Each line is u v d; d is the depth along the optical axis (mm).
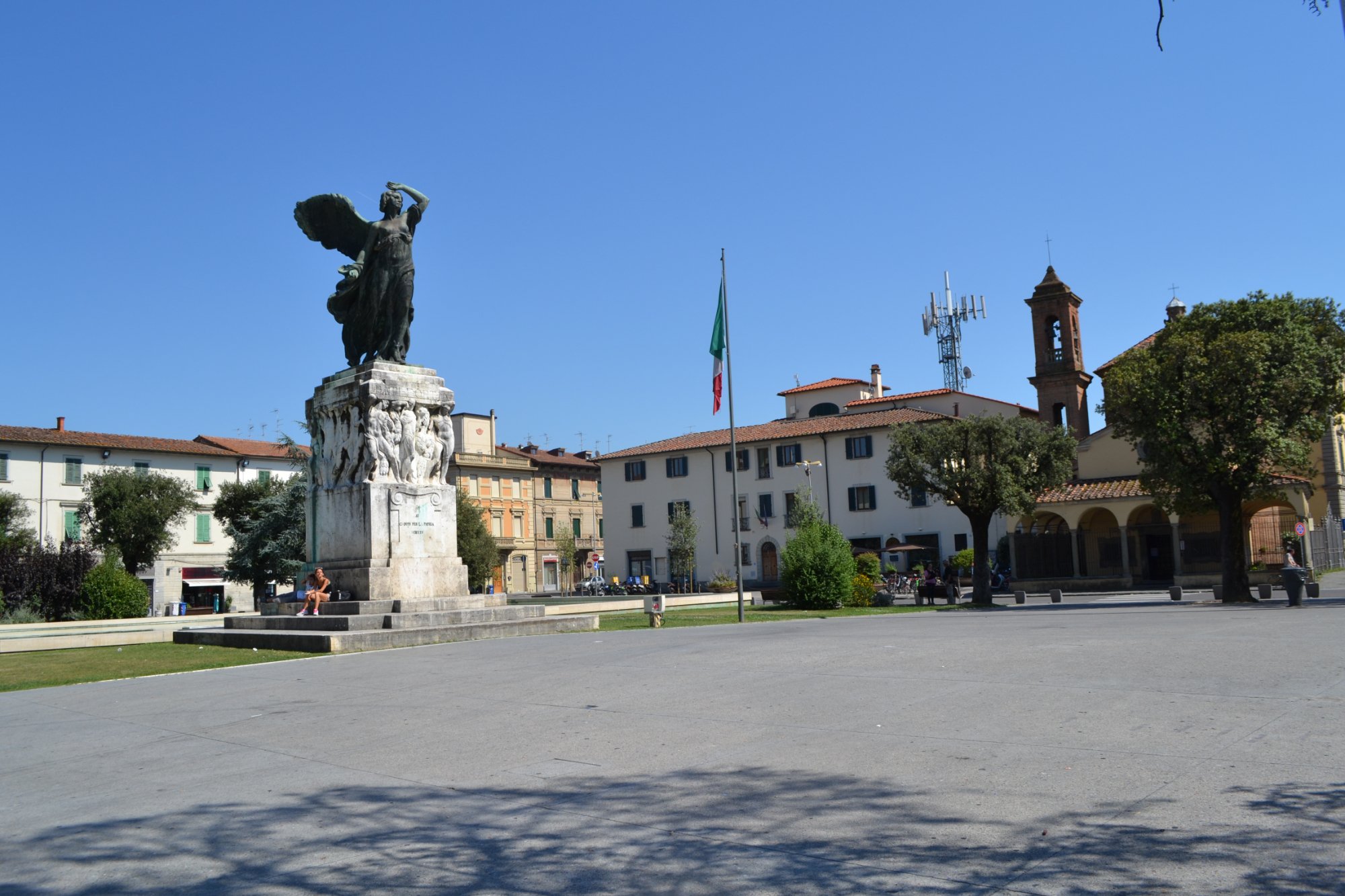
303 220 25500
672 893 5352
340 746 9547
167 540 64000
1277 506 49906
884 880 5383
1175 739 8180
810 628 23062
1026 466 39812
